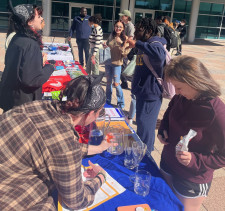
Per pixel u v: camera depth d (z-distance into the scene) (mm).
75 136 1255
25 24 2455
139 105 3145
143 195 1634
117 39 4508
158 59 2717
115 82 4871
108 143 1975
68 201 1283
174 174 1941
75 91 1247
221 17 21750
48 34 16250
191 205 1901
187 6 20734
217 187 3035
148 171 1908
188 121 1721
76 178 1228
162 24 5855
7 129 1211
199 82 1497
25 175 1239
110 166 1917
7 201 1192
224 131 1535
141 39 2875
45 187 1289
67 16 19188
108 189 1664
